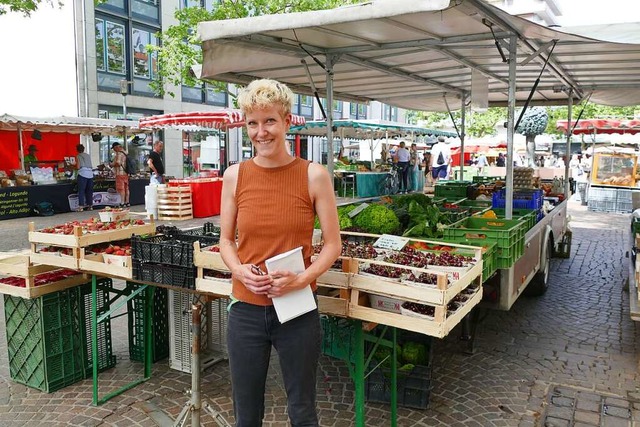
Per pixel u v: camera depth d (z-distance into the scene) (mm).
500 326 5707
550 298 6773
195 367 2744
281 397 4078
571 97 8578
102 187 15844
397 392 3896
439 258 3297
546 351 5016
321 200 2340
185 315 4387
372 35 4754
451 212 6070
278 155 2307
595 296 6871
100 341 4453
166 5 21312
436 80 7922
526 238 5207
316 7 14078
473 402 4008
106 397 3984
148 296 4258
